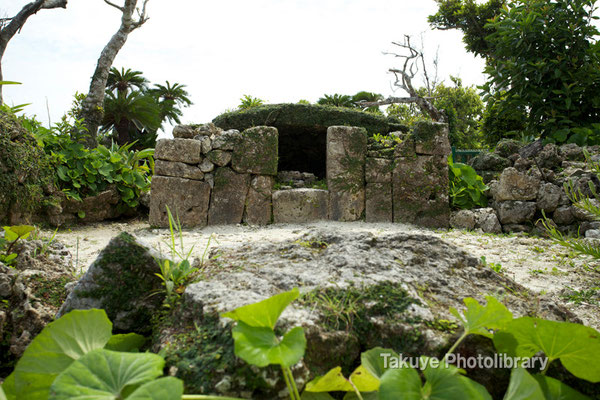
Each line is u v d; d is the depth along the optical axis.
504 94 9.79
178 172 6.84
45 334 1.46
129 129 28.08
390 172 7.32
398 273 1.94
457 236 6.28
